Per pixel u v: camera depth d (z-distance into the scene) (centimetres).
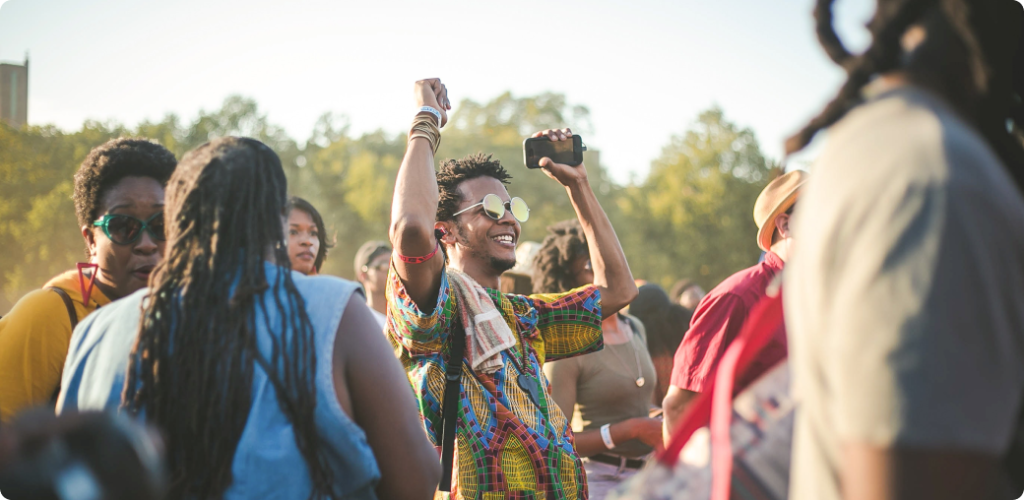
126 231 229
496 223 285
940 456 68
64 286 229
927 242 71
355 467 143
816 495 84
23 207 4584
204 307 142
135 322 150
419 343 244
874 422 71
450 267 273
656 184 5712
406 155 238
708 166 5594
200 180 150
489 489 235
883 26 88
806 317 83
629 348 379
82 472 69
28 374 213
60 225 4566
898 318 71
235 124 5872
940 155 74
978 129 87
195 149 158
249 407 138
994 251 71
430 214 227
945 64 86
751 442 102
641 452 354
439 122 250
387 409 150
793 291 87
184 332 141
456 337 251
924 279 70
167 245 152
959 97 87
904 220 72
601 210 308
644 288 495
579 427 367
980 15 83
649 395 385
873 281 73
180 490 135
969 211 71
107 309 160
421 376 245
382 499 155
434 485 159
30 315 219
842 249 77
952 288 70
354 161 6025
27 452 69
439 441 243
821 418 83
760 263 293
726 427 101
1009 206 73
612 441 337
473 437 239
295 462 138
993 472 71
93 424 74
